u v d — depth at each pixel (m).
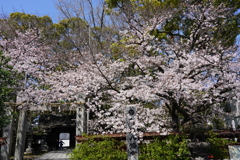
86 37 10.88
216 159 7.16
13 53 11.11
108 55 11.57
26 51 11.41
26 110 10.91
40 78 11.27
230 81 8.52
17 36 13.59
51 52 12.31
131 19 11.53
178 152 6.75
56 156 16.70
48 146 25.28
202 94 8.82
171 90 7.83
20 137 11.12
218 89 8.86
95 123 11.24
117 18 11.87
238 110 14.25
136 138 6.50
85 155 7.02
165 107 12.90
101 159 6.89
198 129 6.66
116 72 10.15
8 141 10.63
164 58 10.30
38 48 12.14
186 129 7.02
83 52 10.59
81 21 15.53
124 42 10.75
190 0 11.41
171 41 10.38
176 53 10.19
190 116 8.03
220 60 8.28
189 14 12.12
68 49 13.55
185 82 7.79
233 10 12.09
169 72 7.96
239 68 8.64
